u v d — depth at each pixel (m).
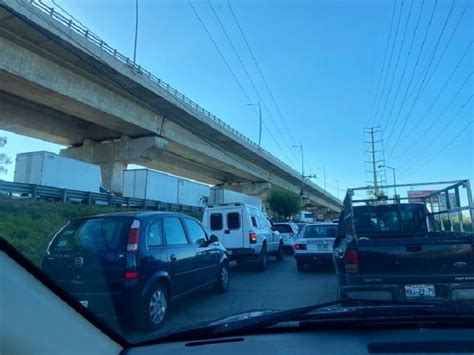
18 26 23.78
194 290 7.76
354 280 6.18
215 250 9.09
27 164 23.52
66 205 20.41
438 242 6.07
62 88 28.64
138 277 5.95
